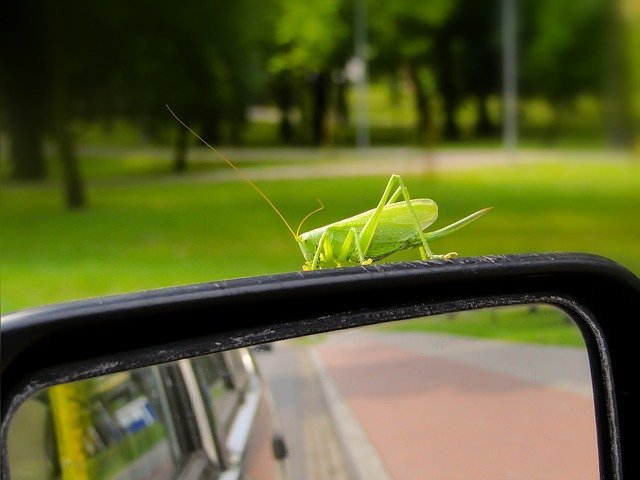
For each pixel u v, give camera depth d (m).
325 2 45.28
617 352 1.90
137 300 1.44
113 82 35.34
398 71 49.59
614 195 25.91
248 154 47.78
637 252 14.52
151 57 34.06
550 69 52.66
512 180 32.19
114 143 49.34
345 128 57.25
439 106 54.78
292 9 44.00
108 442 2.00
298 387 3.97
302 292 1.71
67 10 30.64
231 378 2.98
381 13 45.34
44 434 1.58
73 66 33.00
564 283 1.92
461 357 3.15
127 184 34.03
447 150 49.72
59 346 1.32
